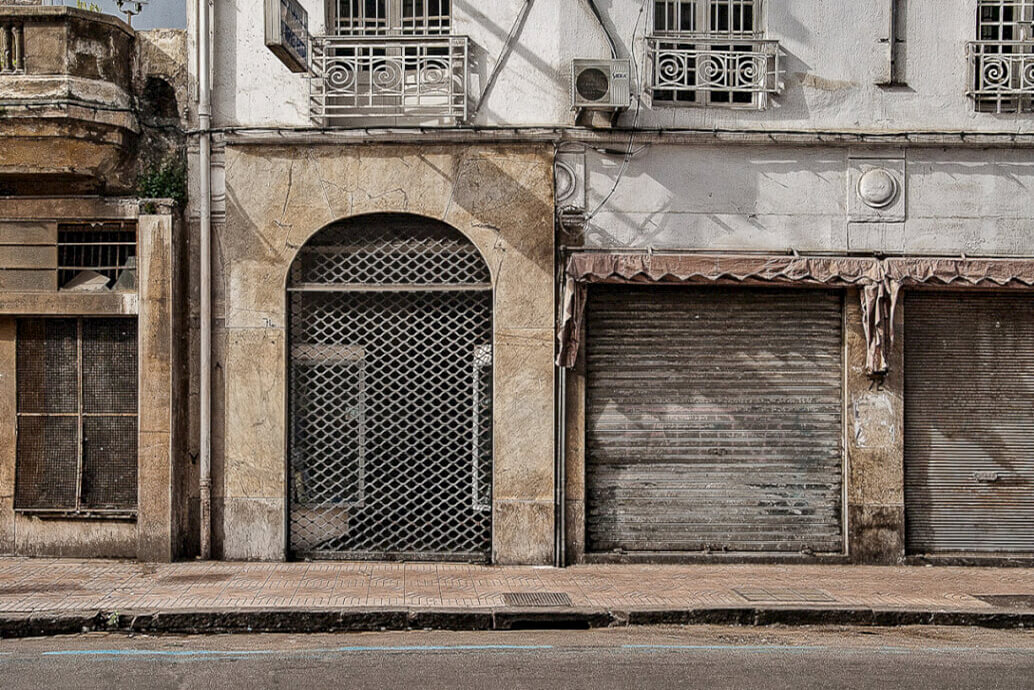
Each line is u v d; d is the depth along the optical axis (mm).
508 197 11211
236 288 11219
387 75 11289
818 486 11422
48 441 11344
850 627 9031
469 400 11367
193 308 11289
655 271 10898
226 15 11367
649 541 11328
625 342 11320
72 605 8898
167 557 10961
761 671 7207
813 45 11406
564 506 11148
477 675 7000
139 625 8633
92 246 11281
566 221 11250
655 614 8992
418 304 11414
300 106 11281
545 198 11211
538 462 11141
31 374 11367
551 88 11297
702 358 11352
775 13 11391
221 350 11258
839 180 11398
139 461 10992
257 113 11297
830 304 11430
